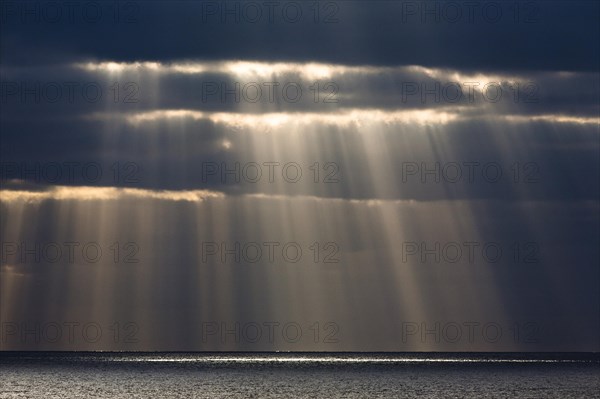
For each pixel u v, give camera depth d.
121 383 116.56
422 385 116.06
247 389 108.62
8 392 103.06
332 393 104.25
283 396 100.56
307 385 115.25
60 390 105.81
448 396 101.88
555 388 112.50
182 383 117.38
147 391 105.06
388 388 111.56
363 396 101.25
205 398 97.38
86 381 119.75
